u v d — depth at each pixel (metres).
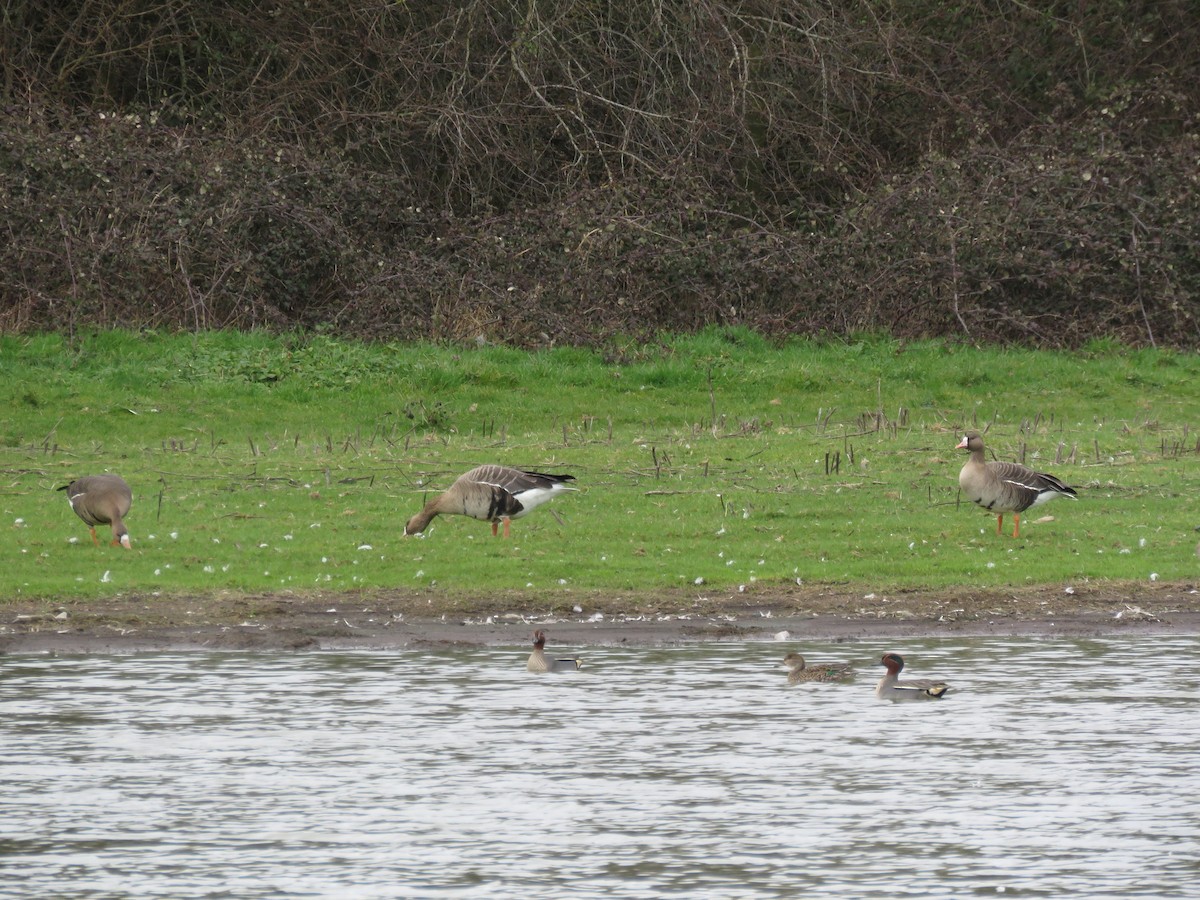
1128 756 9.91
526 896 7.69
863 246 26.27
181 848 8.28
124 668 11.89
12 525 15.88
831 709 10.97
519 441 20.55
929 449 19.98
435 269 25.72
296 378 22.69
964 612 13.83
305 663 12.09
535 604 13.84
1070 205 27.03
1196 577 14.86
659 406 22.58
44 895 7.66
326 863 8.09
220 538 15.59
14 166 24.89
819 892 7.76
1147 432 21.55
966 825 8.67
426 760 9.74
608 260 25.73
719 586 14.38
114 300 24.62
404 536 15.69
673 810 8.90
